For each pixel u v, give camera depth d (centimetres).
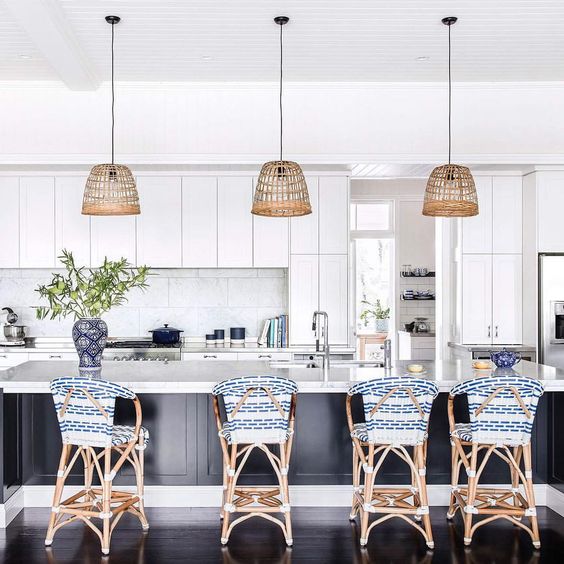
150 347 607
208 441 420
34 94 550
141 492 382
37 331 660
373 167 593
